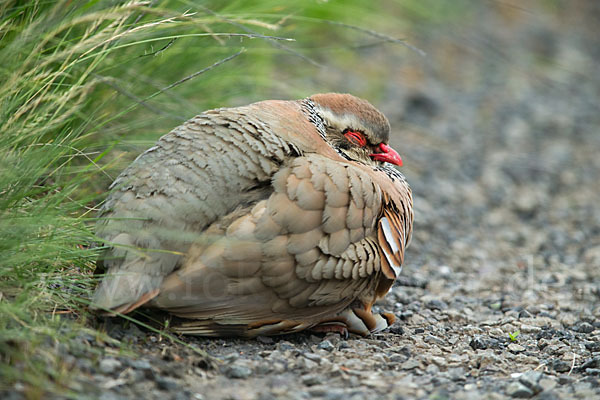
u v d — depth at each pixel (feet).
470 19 104.22
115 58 38.91
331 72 76.43
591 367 31.89
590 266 49.44
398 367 30.91
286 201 30.60
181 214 29.71
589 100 90.38
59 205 33.37
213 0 45.14
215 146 31.32
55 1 34.86
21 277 29.32
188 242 29.73
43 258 30.30
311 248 30.66
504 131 78.64
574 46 107.34
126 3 33.63
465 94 87.04
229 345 31.71
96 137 40.40
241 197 30.96
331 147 36.55
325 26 72.23
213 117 32.89
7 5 34.96
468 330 36.60
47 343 27.40
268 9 48.14
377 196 33.27
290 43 57.16
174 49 43.42
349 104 38.29
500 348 34.40
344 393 27.68
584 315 39.68
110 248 29.66
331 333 33.81
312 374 29.04
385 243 33.22
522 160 71.56
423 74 88.69
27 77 32.19
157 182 30.30
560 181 67.67
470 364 31.96
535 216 60.03
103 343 28.91
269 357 30.45
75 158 39.11
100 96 39.78
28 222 29.53
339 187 31.86
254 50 50.85
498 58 97.30
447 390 28.81
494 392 29.04
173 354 29.48
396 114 76.79
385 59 88.22
